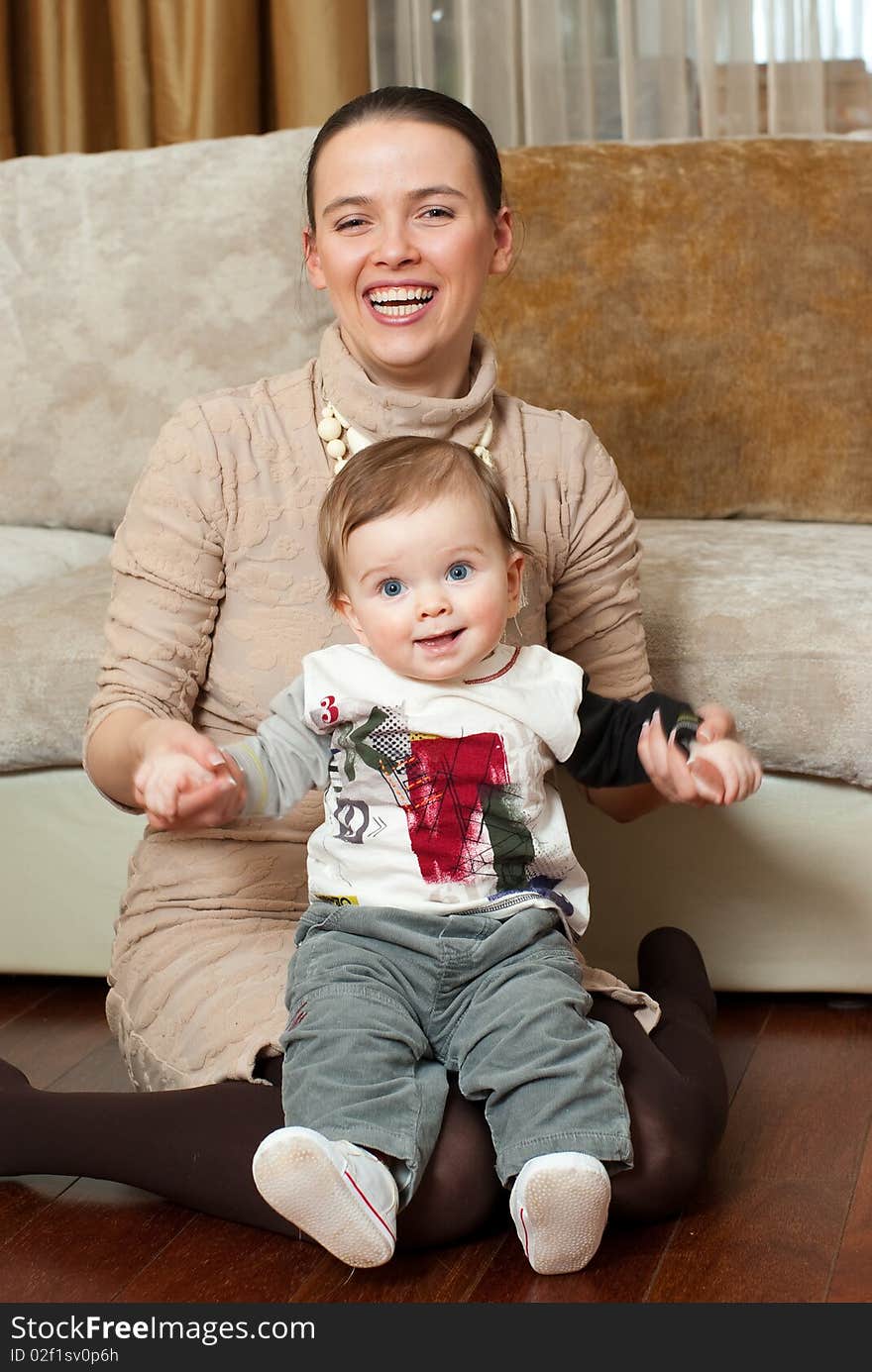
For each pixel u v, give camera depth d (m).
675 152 2.26
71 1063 1.65
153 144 3.06
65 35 3.02
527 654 1.36
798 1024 1.71
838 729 1.64
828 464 2.13
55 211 2.35
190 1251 1.26
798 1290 1.19
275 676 1.45
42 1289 1.21
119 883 1.80
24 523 2.36
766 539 2.00
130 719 1.39
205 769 1.22
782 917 1.73
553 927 1.31
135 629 1.45
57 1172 1.32
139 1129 1.28
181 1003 1.38
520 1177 1.15
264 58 3.07
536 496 1.51
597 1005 1.37
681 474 2.17
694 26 3.07
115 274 2.30
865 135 2.72
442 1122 1.23
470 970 1.25
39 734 1.75
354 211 1.42
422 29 3.04
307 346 2.28
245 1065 1.28
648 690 1.57
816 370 2.14
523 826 1.30
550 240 2.22
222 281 2.28
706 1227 1.29
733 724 1.35
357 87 2.96
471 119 1.45
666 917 1.75
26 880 1.82
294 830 1.47
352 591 1.30
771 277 2.16
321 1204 1.11
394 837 1.28
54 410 2.31
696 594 1.74
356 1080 1.19
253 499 1.45
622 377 2.17
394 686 1.30
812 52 2.99
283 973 1.37
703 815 1.72
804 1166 1.39
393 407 1.45
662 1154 1.24
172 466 1.46
